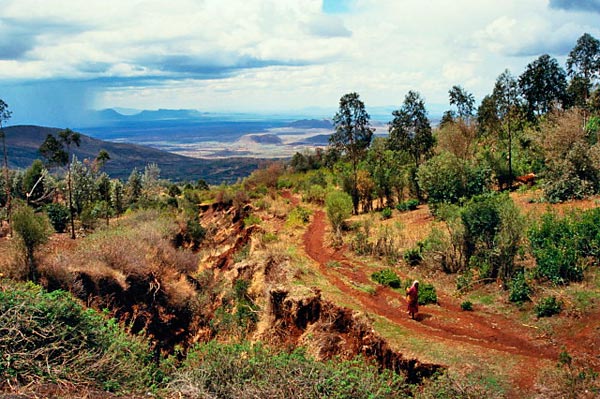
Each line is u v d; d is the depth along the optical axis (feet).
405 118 112.27
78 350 29.25
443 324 44.55
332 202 86.43
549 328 40.04
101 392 26.66
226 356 31.12
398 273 61.26
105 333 33.19
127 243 67.87
